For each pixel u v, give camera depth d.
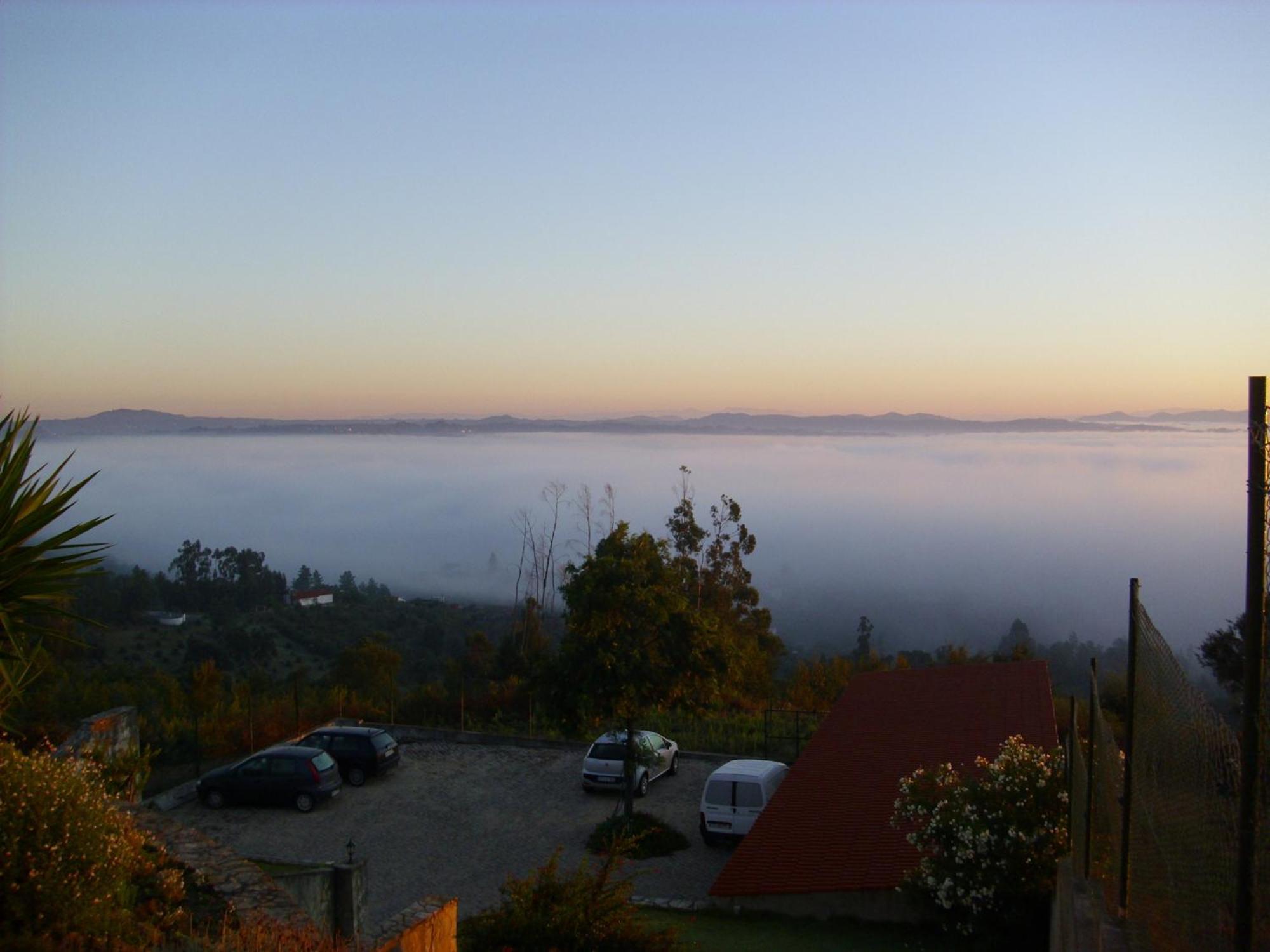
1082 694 28.16
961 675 22.28
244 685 30.50
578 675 18.16
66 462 7.56
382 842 17.97
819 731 19.86
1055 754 12.42
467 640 49.56
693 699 18.50
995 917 11.45
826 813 15.51
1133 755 6.39
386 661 37.38
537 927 8.99
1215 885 3.94
